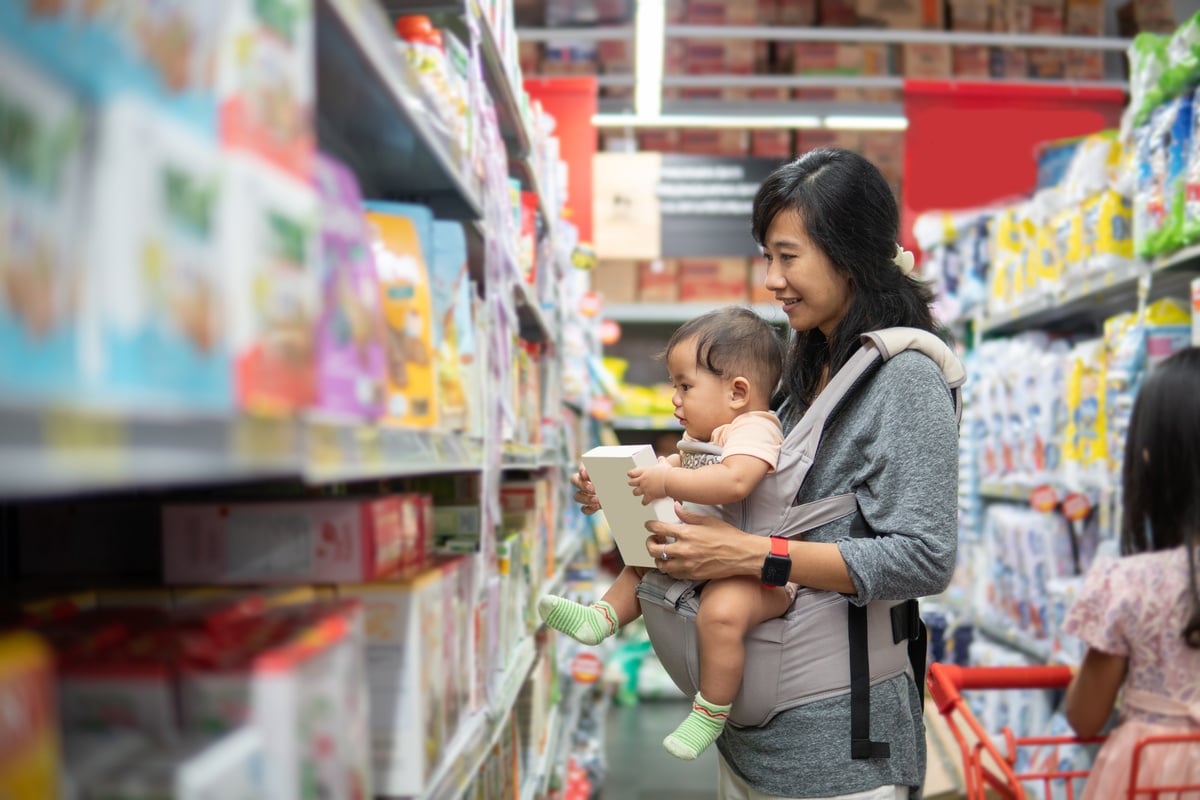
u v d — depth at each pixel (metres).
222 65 0.61
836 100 6.49
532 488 2.52
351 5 0.88
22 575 1.18
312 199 0.71
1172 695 1.84
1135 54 2.83
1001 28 6.35
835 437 1.64
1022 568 3.70
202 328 0.56
